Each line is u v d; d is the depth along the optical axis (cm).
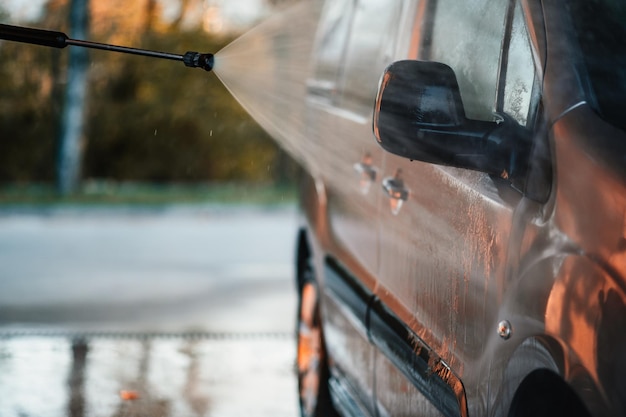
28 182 2706
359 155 518
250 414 681
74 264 1322
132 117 2812
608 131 321
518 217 336
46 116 2647
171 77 2806
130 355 827
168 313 1011
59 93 2544
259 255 1443
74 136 2416
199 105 2831
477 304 357
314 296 635
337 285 558
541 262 319
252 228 1791
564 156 323
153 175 2859
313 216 627
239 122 2853
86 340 873
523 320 323
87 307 1034
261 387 746
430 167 413
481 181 367
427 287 407
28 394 716
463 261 371
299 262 685
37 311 1009
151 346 859
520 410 327
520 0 378
